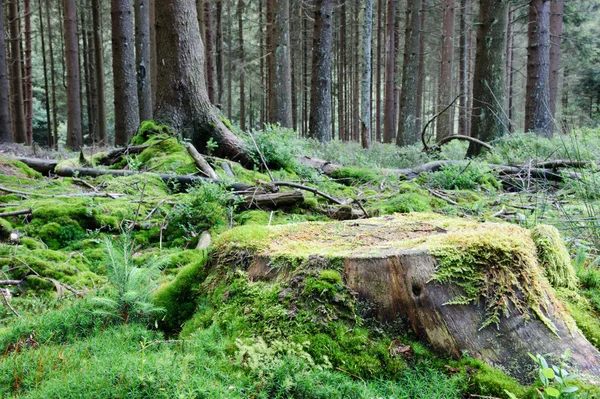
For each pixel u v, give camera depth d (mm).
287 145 8109
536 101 11617
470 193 6676
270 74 18609
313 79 13859
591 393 1874
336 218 5422
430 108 40719
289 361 2029
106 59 28953
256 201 5621
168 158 7117
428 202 5926
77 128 17062
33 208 4832
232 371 2051
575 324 2236
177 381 1858
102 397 1775
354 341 2170
